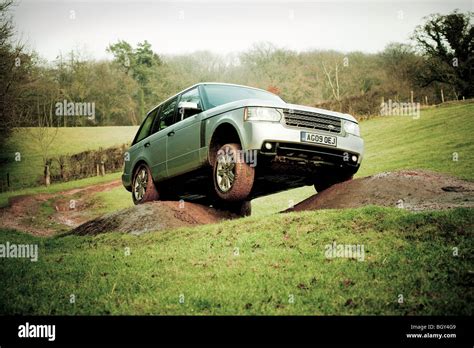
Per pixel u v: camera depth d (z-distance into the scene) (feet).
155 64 198.90
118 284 17.13
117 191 86.43
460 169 52.75
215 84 28.53
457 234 17.06
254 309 13.93
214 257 18.92
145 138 32.27
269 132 22.12
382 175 25.13
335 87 180.34
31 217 60.18
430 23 148.66
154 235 24.36
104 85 173.78
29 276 19.24
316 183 28.58
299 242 18.89
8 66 103.24
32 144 138.72
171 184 29.66
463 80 144.36
